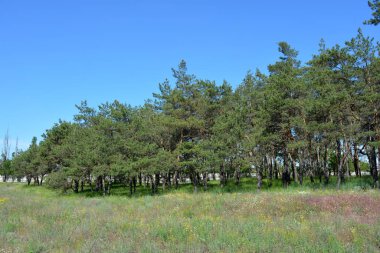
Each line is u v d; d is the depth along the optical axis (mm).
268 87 40469
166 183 54250
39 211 20703
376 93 31219
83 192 52125
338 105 33000
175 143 46281
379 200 18812
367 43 33000
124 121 45500
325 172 39719
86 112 55500
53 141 59188
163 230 12234
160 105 50594
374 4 28047
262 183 47125
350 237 10758
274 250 9430
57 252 10172
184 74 47875
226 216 17547
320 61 36031
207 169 38812
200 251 9766
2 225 14930
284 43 46688
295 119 35531
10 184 82562
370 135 32531
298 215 16672
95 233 12656
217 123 40312
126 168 39781
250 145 36938
